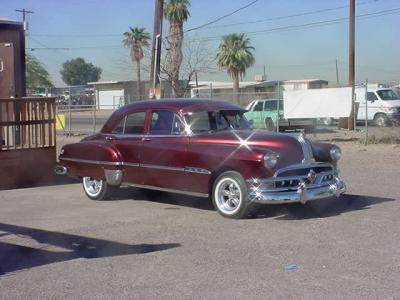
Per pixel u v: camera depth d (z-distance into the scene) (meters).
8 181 11.68
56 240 7.09
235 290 5.09
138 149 9.17
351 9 24.69
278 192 7.73
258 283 5.27
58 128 26.27
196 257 6.18
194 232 7.34
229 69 52.28
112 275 5.64
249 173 7.79
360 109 28.80
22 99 11.86
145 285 5.31
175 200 9.78
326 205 8.95
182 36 32.22
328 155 8.41
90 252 6.52
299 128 22.41
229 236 7.07
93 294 5.11
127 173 9.38
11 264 6.10
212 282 5.34
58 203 9.73
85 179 10.14
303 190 7.78
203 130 8.73
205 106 8.96
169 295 5.02
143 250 6.54
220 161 8.08
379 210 8.51
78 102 59.59
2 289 5.29
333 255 6.13
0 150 11.54
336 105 18.94
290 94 19.62
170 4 31.81
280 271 5.61
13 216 8.62
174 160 8.66
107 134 9.84
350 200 9.35
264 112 22.98
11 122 11.70
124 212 8.80
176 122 8.79
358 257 6.04
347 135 21.91
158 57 23.00
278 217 8.13
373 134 21.06
